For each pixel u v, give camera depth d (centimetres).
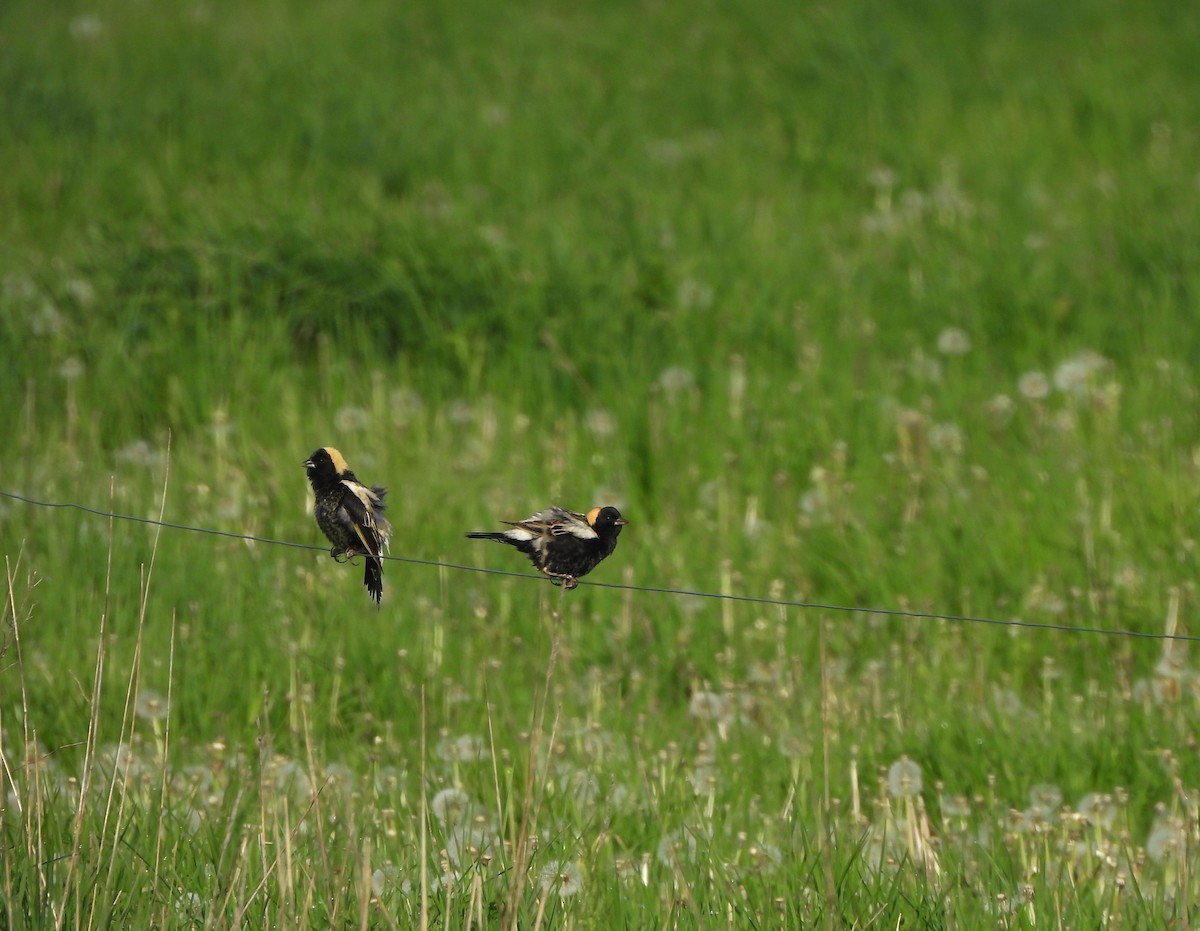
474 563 1653
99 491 1716
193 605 1502
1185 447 1862
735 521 1759
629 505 1795
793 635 1516
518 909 898
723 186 2839
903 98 3316
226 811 1079
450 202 2631
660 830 1141
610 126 3128
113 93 3219
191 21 3856
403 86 3375
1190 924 951
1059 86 3378
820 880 1016
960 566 1614
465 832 1079
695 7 4006
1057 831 1134
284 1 4128
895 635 1538
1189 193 2694
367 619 1520
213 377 2009
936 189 2814
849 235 2647
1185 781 1248
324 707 1394
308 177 2755
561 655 1457
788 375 2094
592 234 2481
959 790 1255
